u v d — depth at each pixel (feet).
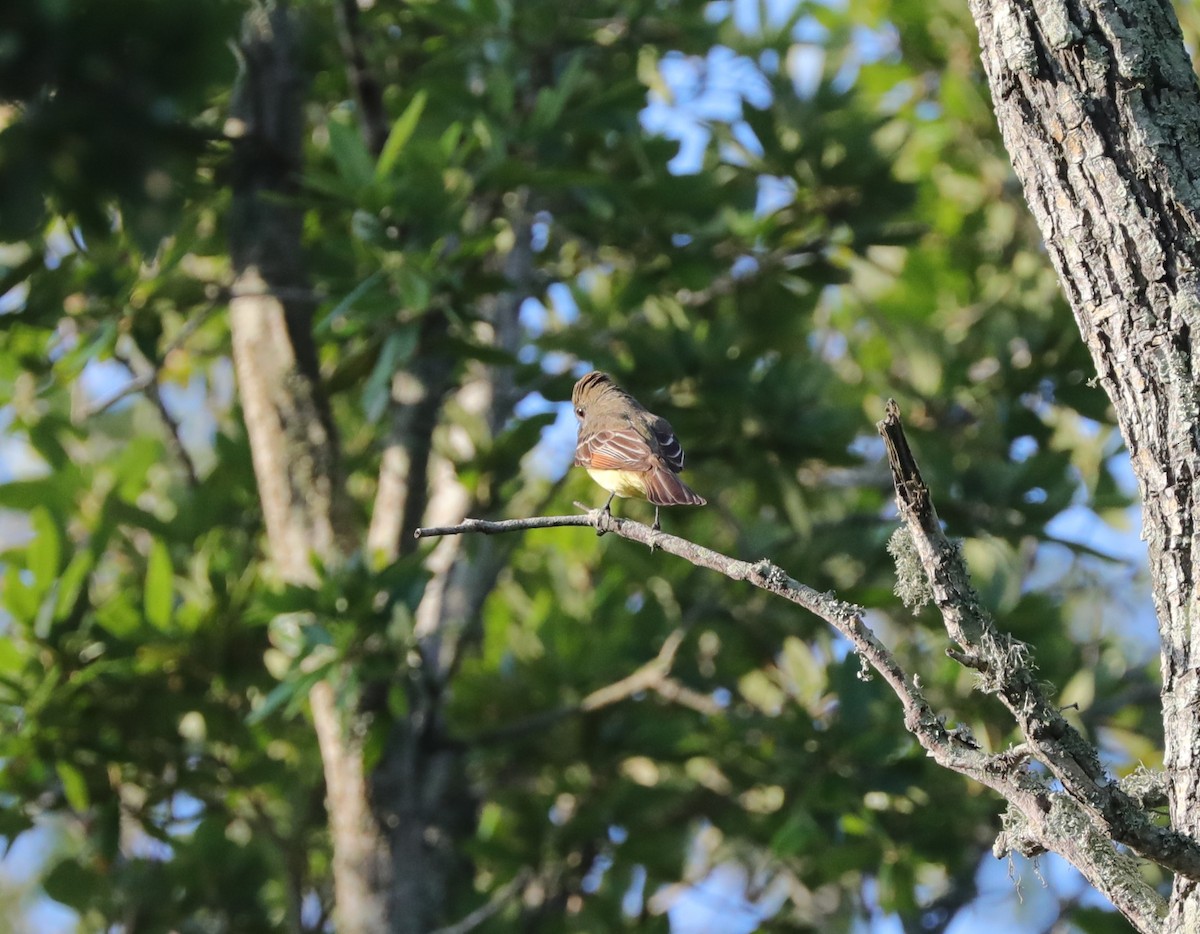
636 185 44.37
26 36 14.40
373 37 50.24
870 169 46.16
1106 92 17.90
